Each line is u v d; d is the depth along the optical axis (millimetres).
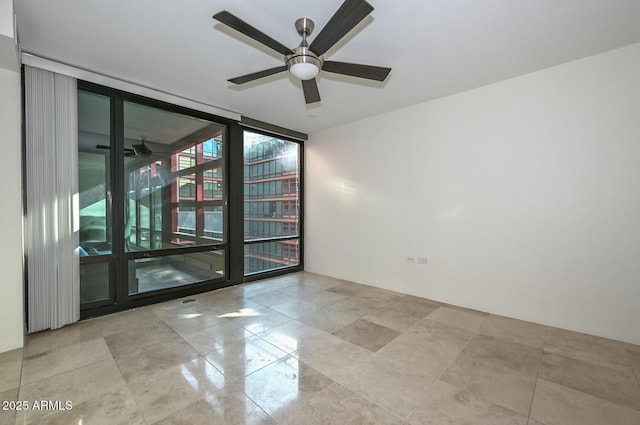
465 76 2893
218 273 4023
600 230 2533
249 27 1622
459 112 3301
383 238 4035
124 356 2201
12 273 2244
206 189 3854
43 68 2500
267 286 4141
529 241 2887
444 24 2059
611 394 1795
